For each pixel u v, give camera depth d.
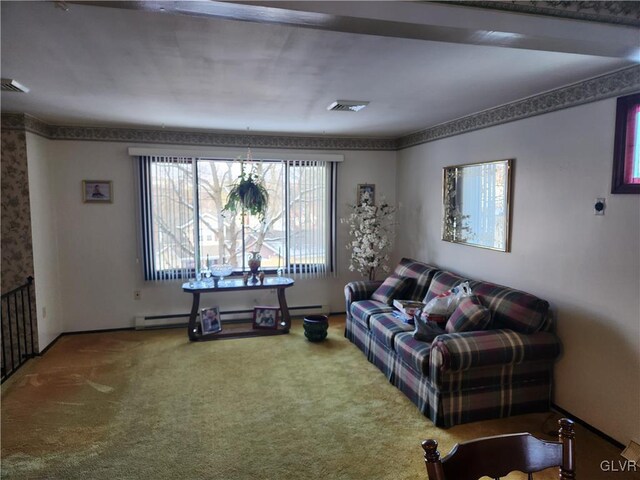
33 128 4.13
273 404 3.15
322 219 5.46
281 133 5.13
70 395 3.29
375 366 3.86
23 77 2.71
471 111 3.85
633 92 2.47
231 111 3.81
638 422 2.50
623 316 2.56
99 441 2.67
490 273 3.77
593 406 2.78
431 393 2.90
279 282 4.83
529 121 3.27
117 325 4.95
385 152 5.61
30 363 3.95
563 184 2.97
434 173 4.70
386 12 1.46
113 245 4.85
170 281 5.03
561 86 2.95
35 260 4.13
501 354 2.81
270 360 4.02
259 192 4.93
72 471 2.37
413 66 2.50
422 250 5.01
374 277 5.38
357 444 2.63
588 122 2.76
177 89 3.03
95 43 2.11
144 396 3.28
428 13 1.50
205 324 4.73
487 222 3.78
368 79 2.78
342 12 1.41
